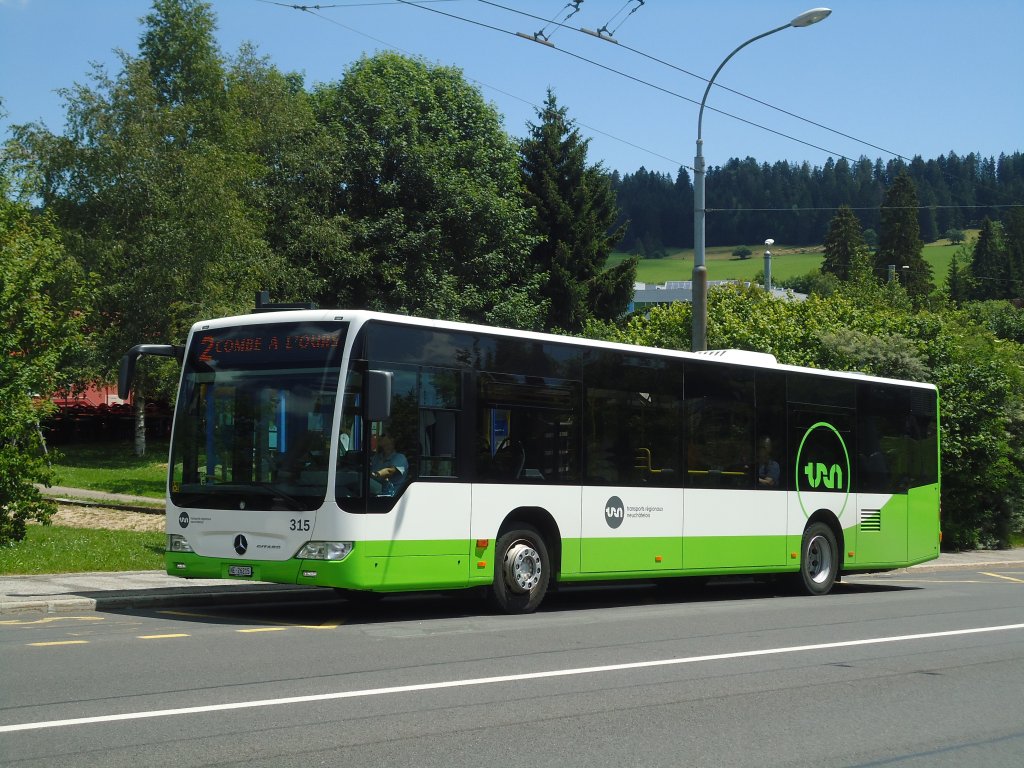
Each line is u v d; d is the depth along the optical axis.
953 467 29.78
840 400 18.97
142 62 41.50
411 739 6.95
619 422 15.26
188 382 13.20
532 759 6.57
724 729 7.57
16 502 17.95
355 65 51.19
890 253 108.56
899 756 7.04
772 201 181.00
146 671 8.95
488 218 49.41
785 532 17.72
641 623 13.20
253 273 41.06
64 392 43.38
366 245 47.97
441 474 13.05
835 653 11.13
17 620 12.02
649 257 180.75
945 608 15.98
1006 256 119.19
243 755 6.42
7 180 23.80
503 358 13.86
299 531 12.15
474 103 52.34
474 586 13.49
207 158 39.19
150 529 23.53
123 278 40.09
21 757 6.25
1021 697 9.12
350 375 12.31
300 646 10.52
